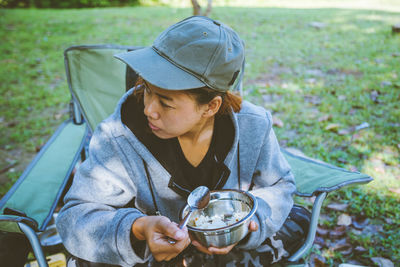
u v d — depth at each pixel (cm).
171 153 117
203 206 104
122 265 110
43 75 485
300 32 670
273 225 121
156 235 97
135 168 119
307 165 159
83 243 111
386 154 274
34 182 146
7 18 839
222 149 123
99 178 118
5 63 531
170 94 96
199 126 116
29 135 332
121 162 119
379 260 185
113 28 740
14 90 435
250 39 631
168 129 103
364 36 618
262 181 137
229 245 101
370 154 274
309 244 130
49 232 202
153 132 109
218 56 95
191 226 100
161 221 97
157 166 116
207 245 99
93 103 189
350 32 651
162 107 99
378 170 254
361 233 205
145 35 679
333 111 346
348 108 350
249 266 122
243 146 127
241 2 1203
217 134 122
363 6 1019
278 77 447
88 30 728
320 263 185
